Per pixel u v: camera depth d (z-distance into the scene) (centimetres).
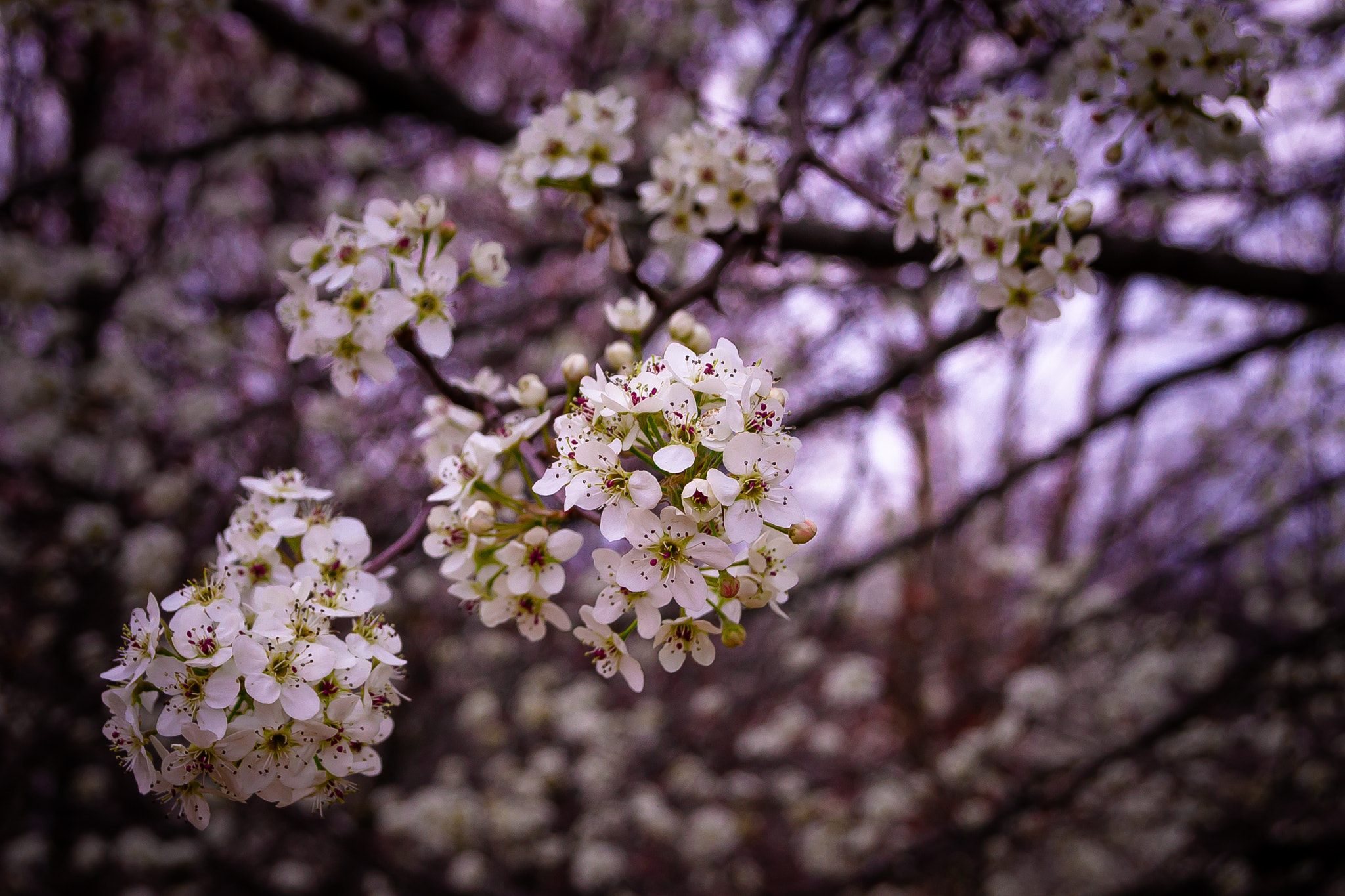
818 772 698
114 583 546
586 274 612
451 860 639
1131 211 444
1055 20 312
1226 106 226
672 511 127
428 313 177
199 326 564
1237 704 539
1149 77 220
